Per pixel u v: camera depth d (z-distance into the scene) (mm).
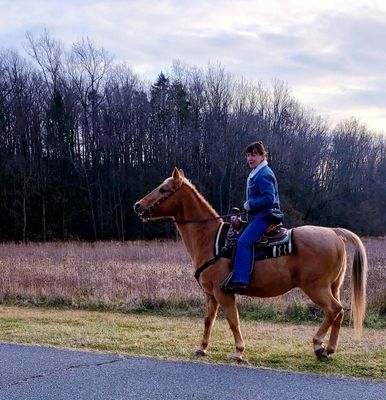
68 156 50656
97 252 23078
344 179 57406
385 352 7672
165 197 7363
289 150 53312
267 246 6887
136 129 53469
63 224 46281
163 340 8484
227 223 7254
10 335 8797
